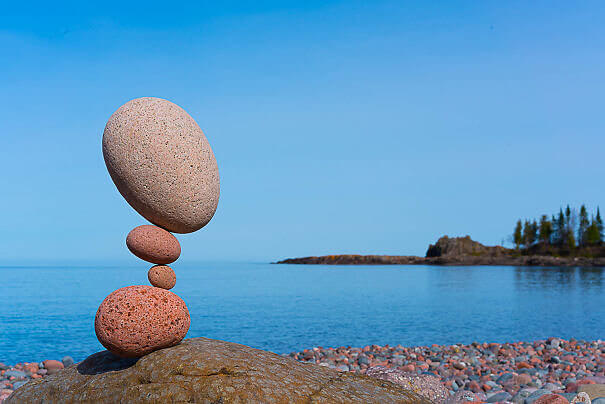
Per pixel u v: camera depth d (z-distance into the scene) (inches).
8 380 115.5
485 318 277.1
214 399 62.6
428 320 265.3
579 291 495.8
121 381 67.4
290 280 690.8
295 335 210.7
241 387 63.4
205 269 1294.3
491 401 99.1
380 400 68.4
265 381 64.8
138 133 70.9
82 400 67.4
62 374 73.2
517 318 278.4
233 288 518.0
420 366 129.6
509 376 114.8
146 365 67.9
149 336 68.0
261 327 233.1
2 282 628.7
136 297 68.6
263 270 1180.5
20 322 242.8
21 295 417.1
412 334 216.8
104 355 74.4
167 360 67.5
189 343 72.4
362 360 137.4
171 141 71.3
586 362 133.0
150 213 73.1
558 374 120.9
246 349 73.7
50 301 361.1
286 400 63.0
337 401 64.8
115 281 649.0
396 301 378.6
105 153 72.3
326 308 321.7
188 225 74.1
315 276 829.8
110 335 67.4
